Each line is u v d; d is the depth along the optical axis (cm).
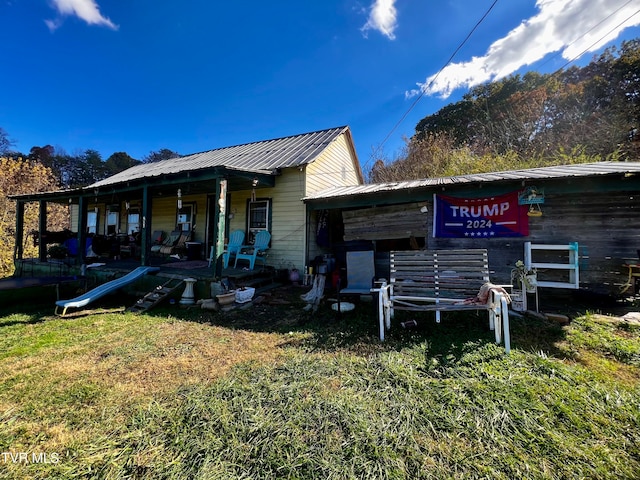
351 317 432
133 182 695
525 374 245
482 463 156
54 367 282
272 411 204
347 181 1098
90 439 180
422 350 301
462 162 1220
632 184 449
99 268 712
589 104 1564
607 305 438
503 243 546
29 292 659
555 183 495
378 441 173
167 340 357
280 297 574
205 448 170
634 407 198
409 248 714
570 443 169
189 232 978
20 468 158
